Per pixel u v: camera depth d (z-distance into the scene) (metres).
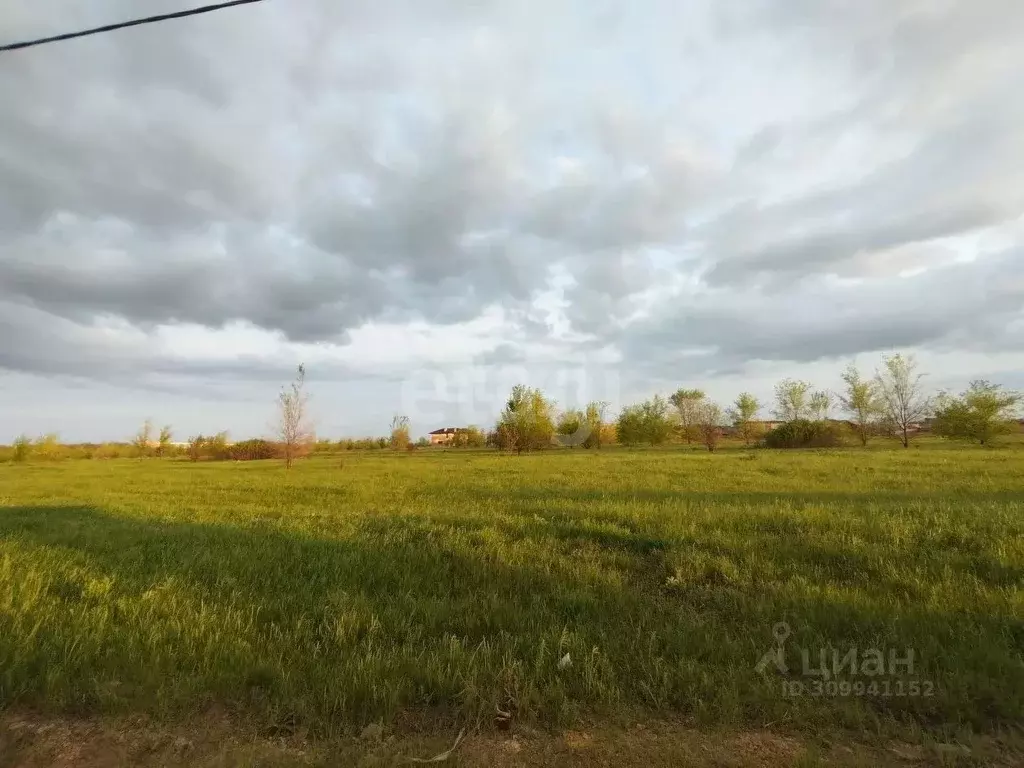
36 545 8.20
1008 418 41.78
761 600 5.17
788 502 10.73
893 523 8.14
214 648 4.09
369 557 7.12
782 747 3.03
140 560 7.03
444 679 3.60
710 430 50.50
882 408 46.56
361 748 2.98
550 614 4.97
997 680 3.54
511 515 10.51
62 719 3.30
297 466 34.09
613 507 10.73
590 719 3.30
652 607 5.19
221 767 2.82
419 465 30.38
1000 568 5.89
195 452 55.56
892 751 2.99
